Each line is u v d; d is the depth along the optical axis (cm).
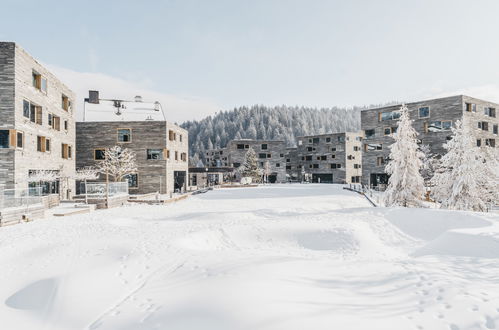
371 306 582
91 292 764
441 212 1623
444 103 3784
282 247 1291
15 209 1628
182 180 4397
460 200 2138
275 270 793
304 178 7619
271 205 2675
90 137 3606
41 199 1881
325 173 7100
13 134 2042
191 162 12600
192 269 847
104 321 623
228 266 838
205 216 1897
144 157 3631
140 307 661
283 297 625
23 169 2147
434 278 690
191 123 18425
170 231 1358
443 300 574
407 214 1684
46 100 2514
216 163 9188
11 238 1249
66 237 1245
